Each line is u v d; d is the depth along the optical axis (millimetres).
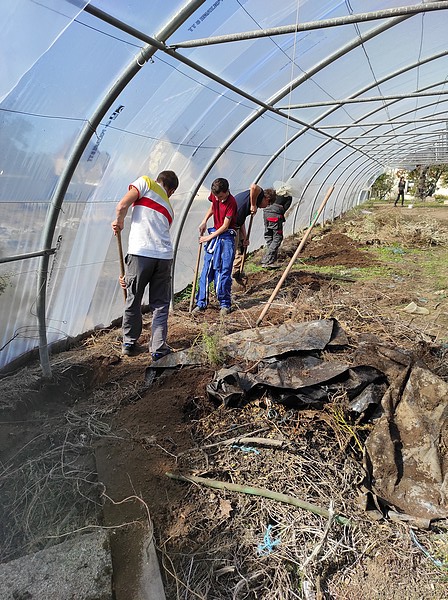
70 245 4145
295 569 2174
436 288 6633
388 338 4223
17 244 3531
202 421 3148
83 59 2844
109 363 4211
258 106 5402
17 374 3871
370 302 5777
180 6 2873
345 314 4867
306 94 6242
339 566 2213
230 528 2348
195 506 2463
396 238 11203
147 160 4656
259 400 3307
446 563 2209
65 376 3945
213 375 3604
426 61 6164
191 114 4641
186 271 6746
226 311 5426
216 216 5250
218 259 5277
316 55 4816
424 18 4805
